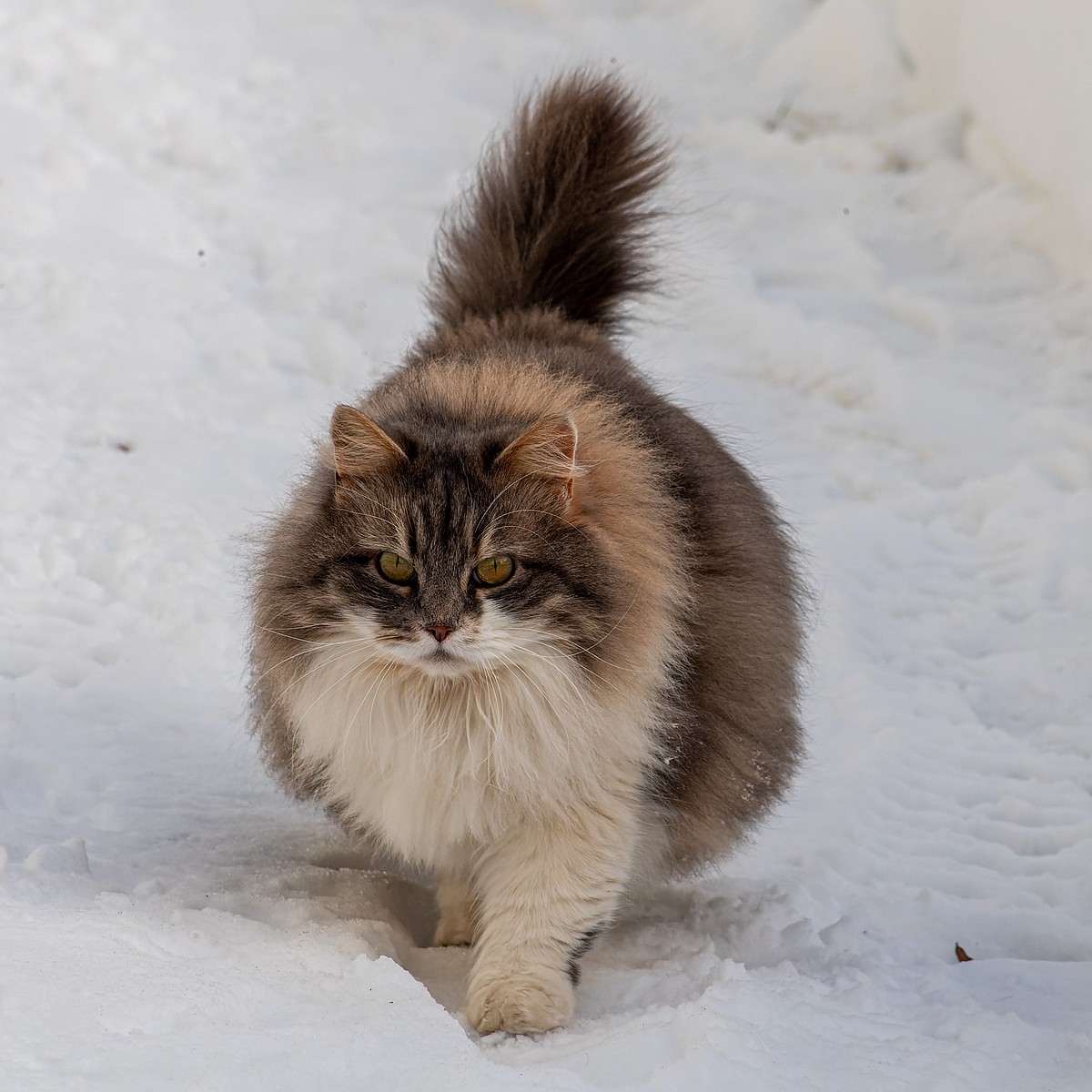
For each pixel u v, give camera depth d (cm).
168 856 557
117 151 1304
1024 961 562
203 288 1113
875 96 1505
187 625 744
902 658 828
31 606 743
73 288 1063
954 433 1027
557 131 656
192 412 954
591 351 601
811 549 898
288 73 1499
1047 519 919
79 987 385
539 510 466
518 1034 455
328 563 471
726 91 1555
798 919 569
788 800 669
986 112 1347
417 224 1265
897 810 701
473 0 1770
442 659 455
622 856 490
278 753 532
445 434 489
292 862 570
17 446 876
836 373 1095
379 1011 404
